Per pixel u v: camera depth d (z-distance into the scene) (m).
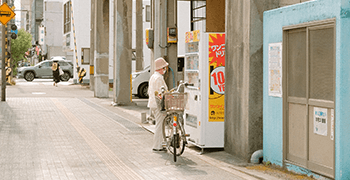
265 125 6.91
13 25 22.73
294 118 6.21
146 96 21.41
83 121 12.09
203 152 7.98
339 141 5.20
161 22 11.64
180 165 6.93
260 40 7.07
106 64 20.73
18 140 8.95
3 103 16.38
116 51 16.91
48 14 51.94
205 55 7.87
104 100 19.34
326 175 5.48
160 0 11.61
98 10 20.55
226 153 7.88
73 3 31.41
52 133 9.93
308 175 5.88
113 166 6.79
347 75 5.18
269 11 6.76
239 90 7.37
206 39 7.85
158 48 11.67
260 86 7.11
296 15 6.05
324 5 5.48
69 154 7.68
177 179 5.98
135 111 15.08
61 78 38.66
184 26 23.03
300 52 6.05
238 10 7.36
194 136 8.23
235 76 7.50
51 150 8.01
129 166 6.81
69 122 11.80
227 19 7.73
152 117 11.96
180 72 20.16
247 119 7.11
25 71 37.53
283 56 6.36
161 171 6.48
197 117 8.00
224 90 7.95
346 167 5.21
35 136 9.48
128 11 17.00
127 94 17.06
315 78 5.70
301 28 5.99
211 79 7.91
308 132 5.85
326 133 5.50
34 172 6.30
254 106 7.11
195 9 14.41
